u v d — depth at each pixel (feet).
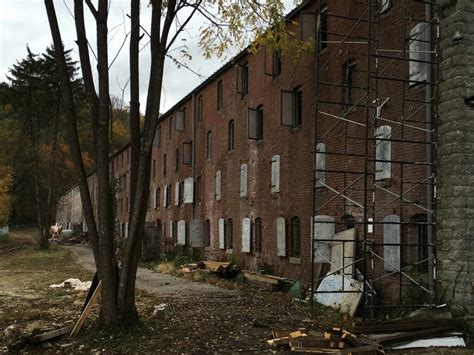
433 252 35.68
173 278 73.72
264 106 69.10
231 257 77.30
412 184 39.60
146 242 110.83
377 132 43.45
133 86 34.04
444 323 31.91
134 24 33.83
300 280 56.90
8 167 199.72
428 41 36.68
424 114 38.55
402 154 41.09
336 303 43.75
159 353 28.37
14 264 103.40
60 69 32.81
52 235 260.01
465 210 33.78
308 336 30.14
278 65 66.03
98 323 32.42
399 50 39.88
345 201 49.01
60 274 78.28
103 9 32.27
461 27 34.68
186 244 104.42
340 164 50.26
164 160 126.72
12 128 201.98
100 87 32.40
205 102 96.02
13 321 37.42
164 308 41.27
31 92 142.00
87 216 32.91
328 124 52.90
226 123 84.23
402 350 29.60
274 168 64.54
